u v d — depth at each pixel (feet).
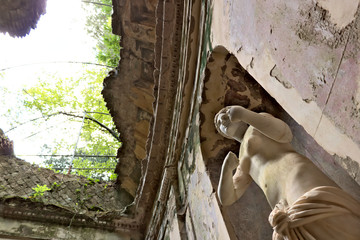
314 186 9.14
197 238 16.71
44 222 26.53
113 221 27.73
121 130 27.94
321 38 7.99
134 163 29.04
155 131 22.43
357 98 7.00
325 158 15.31
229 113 11.74
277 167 10.67
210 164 17.02
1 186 27.94
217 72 17.20
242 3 12.46
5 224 25.50
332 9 7.61
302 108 8.85
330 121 7.84
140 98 25.41
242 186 12.41
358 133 7.04
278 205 9.62
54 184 29.71
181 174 20.62
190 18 17.94
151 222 25.73
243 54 12.31
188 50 18.48
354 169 7.42
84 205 29.04
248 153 11.87
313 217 8.09
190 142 19.24
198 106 18.07
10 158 31.01
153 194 25.54
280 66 9.73
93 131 45.88
